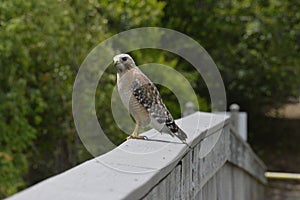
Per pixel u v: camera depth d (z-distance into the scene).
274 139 26.59
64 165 12.89
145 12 14.80
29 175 12.95
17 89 10.80
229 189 8.84
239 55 23.61
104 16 14.11
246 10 22.95
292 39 23.05
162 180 3.85
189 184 5.12
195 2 21.94
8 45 10.34
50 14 11.48
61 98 12.48
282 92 25.38
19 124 10.91
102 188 2.95
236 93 24.62
